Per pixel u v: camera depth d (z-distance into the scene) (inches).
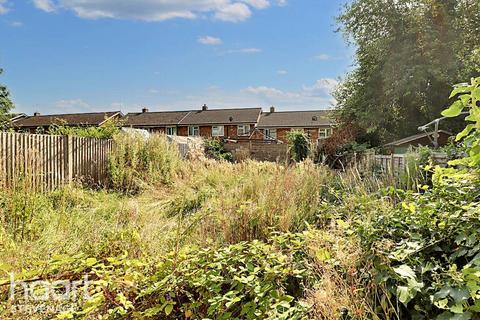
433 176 106.4
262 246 107.7
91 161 394.6
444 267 85.4
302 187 177.6
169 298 99.1
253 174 247.8
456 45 590.9
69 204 263.9
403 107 654.5
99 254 126.4
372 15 649.0
